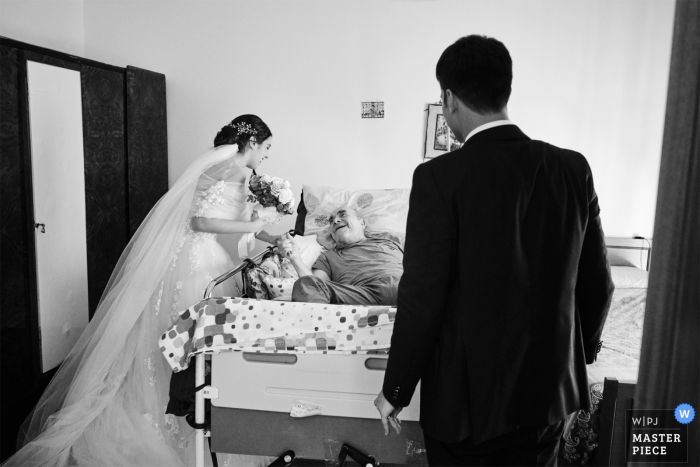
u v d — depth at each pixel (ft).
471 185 3.74
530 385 3.79
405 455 5.26
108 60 12.32
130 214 11.45
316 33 11.88
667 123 3.72
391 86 11.89
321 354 5.24
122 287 7.13
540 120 11.91
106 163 10.90
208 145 12.35
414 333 3.83
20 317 9.12
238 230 7.53
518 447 3.92
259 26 11.97
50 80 9.50
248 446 5.46
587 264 4.08
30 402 9.25
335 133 12.11
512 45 11.71
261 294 6.81
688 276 3.79
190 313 5.34
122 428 6.83
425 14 11.66
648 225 12.03
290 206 7.94
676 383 3.88
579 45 11.65
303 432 5.36
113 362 7.00
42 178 9.39
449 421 3.88
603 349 7.73
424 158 12.03
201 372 5.40
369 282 6.76
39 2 10.93
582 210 3.86
